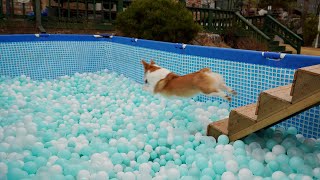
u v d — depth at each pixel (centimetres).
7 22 902
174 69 614
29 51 728
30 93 568
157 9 877
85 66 812
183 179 260
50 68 762
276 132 355
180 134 370
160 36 877
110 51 823
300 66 397
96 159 308
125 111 480
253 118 311
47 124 407
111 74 772
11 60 709
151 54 668
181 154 337
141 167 300
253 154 311
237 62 484
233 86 498
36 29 939
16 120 413
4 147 316
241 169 275
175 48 600
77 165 286
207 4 1520
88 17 1093
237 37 1315
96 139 373
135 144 354
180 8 916
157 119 429
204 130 384
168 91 391
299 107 273
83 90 625
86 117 453
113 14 1138
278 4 2388
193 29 909
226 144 328
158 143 360
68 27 997
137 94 567
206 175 267
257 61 452
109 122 428
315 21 2086
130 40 730
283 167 282
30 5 1049
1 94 546
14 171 262
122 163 319
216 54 516
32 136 350
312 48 1909
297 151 302
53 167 278
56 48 763
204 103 510
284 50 1352
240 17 1359
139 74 707
